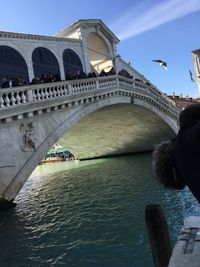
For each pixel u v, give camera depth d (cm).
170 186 275
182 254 300
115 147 4097
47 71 2364
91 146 4012
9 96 1501
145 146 4097
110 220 1278
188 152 236
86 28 2891
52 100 1706
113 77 2412
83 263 899
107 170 2900
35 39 2294
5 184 1459
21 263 945
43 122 1695
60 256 966
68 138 3572
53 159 5831
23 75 2145
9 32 2072
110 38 3253
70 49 2670
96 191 1941
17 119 1508
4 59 2025
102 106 2267
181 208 1367
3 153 1455
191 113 251
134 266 851
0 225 1312
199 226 354
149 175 2281
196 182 235
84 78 2091
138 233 1086
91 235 1116
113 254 937
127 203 1538
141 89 2873
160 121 3412
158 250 450
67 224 1280
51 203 1722
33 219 1382
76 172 3128
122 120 3256
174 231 1073
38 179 3025
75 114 1956
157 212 450
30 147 1593
